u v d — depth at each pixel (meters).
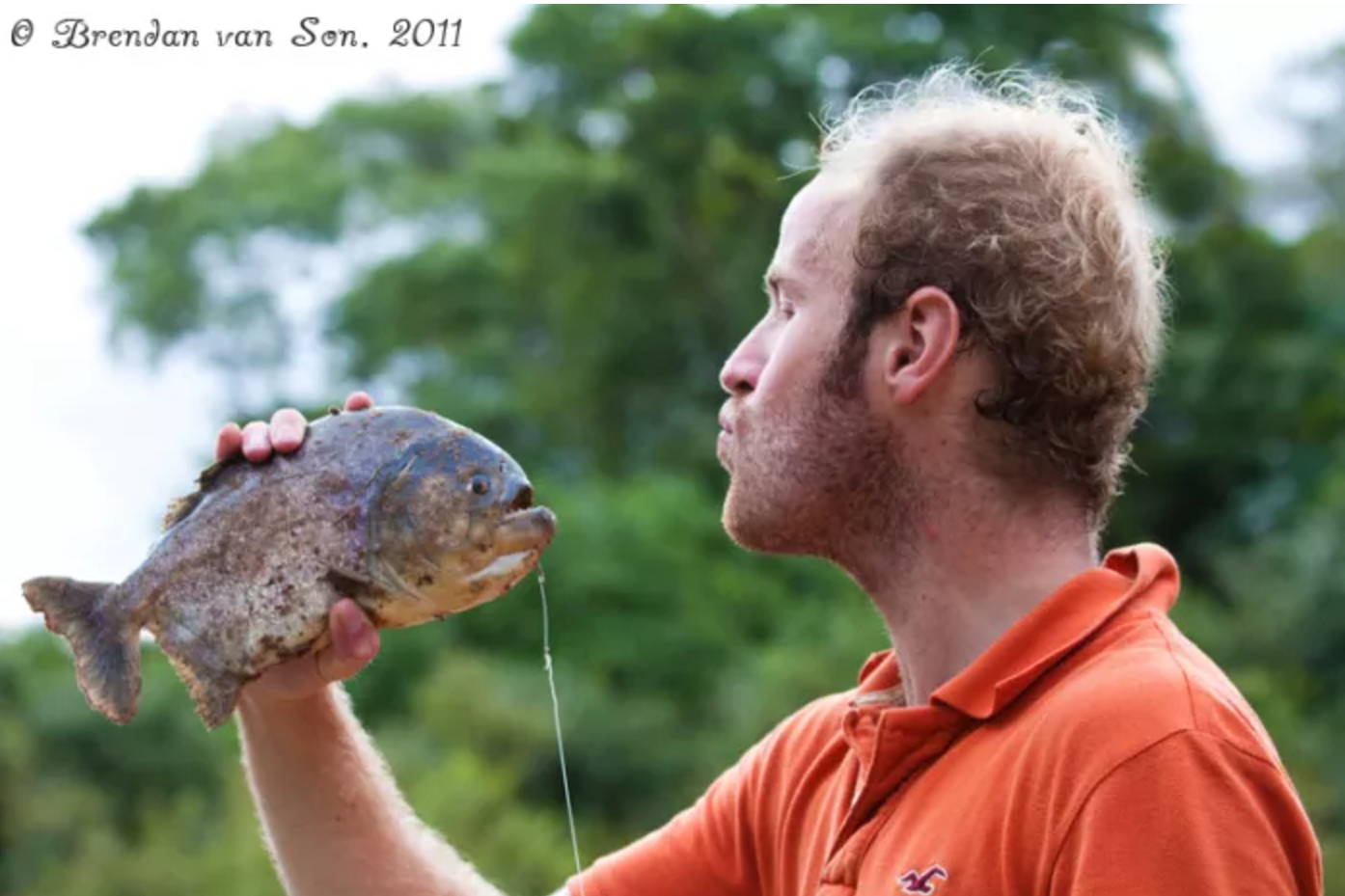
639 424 35.50
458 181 41.44
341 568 3.22
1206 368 31.83
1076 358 3.03
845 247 3.19
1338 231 34.69
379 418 3.33
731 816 3.61
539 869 20.20
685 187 35.62
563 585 27.11
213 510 3.27
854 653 24.16
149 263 42.75
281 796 3.65
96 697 3.22
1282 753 22.22
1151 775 2.64
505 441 35.84
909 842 2.89
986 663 2.94
